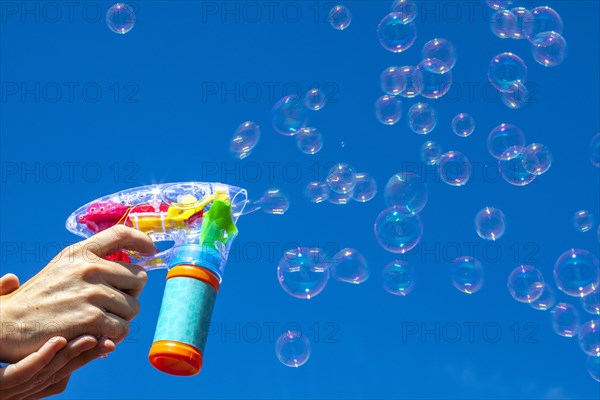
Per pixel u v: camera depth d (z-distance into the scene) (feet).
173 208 6.09
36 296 5.49
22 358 5.38
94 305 5.49
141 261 6.00
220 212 6.03
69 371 5.61
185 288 5.75
